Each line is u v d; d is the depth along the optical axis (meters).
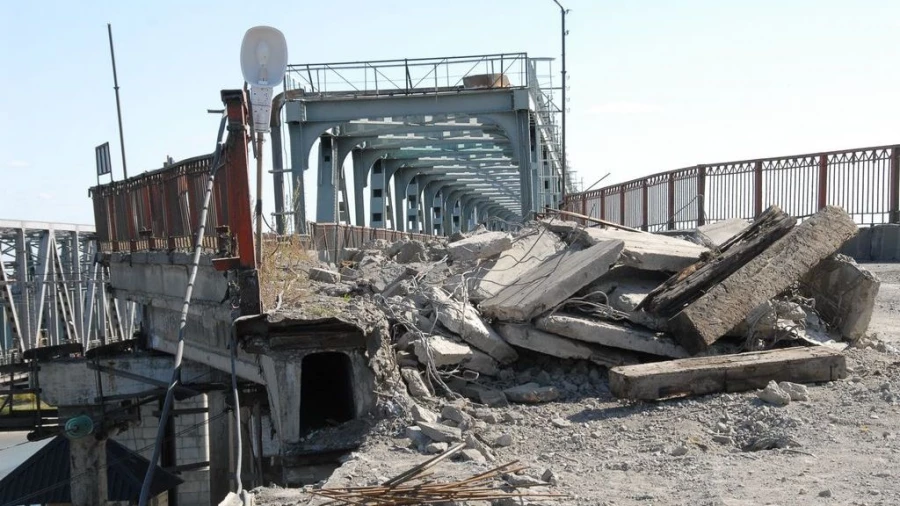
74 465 18.22
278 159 33.84
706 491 5.91
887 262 20.11
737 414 8.18
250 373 11.38
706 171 22.69
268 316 9.16
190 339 14.23
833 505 5.39
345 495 5.99
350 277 15.14
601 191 32.31
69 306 43.62
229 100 10.20
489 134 47.34
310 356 11.87
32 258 42.62
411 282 12.34
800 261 10.54
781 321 10.45
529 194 35.09
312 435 9.03
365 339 9.25
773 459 6.71
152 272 16.47
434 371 10.08
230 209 10.45
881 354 10.51
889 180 19.25
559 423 8.58
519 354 11.07
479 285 12.16
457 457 7.25
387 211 58.06
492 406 9.79
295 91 34.94
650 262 11.27
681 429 7.95
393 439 8.24
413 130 42.47
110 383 19.88
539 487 6.14
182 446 22.34
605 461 7.11
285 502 6.38
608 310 10.75
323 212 42.19
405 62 35.00
